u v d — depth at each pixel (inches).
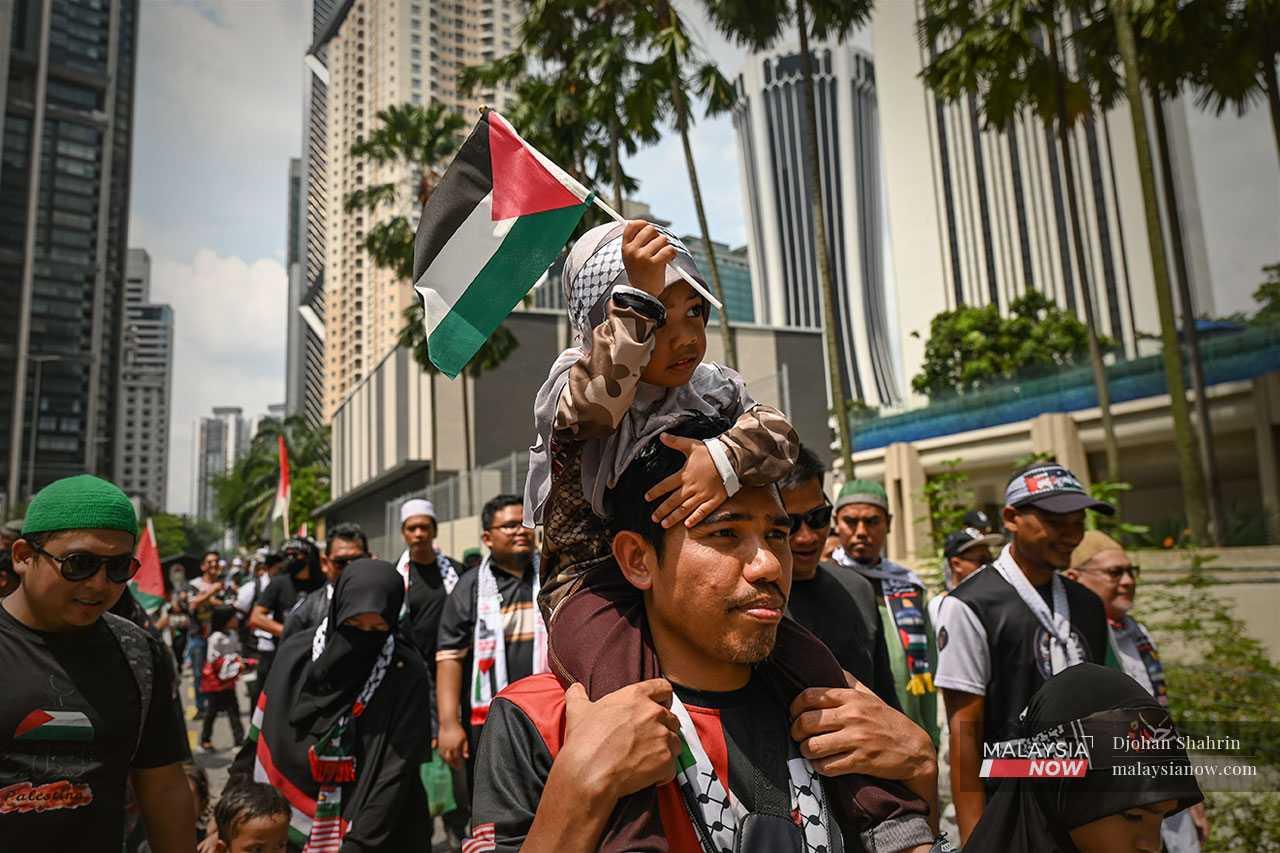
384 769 137.6
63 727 83.7
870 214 4207.7
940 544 408.8
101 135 4037.9
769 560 49.9
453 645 183.0
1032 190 2204.7
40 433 3609.7
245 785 116.8
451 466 1238.3
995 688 111.4
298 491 2357.3
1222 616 208.1
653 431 56.1
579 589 59.2
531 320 1270.9
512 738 53.2
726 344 517.3
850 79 4242.1
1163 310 451.5
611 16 565.6
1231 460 646.5
